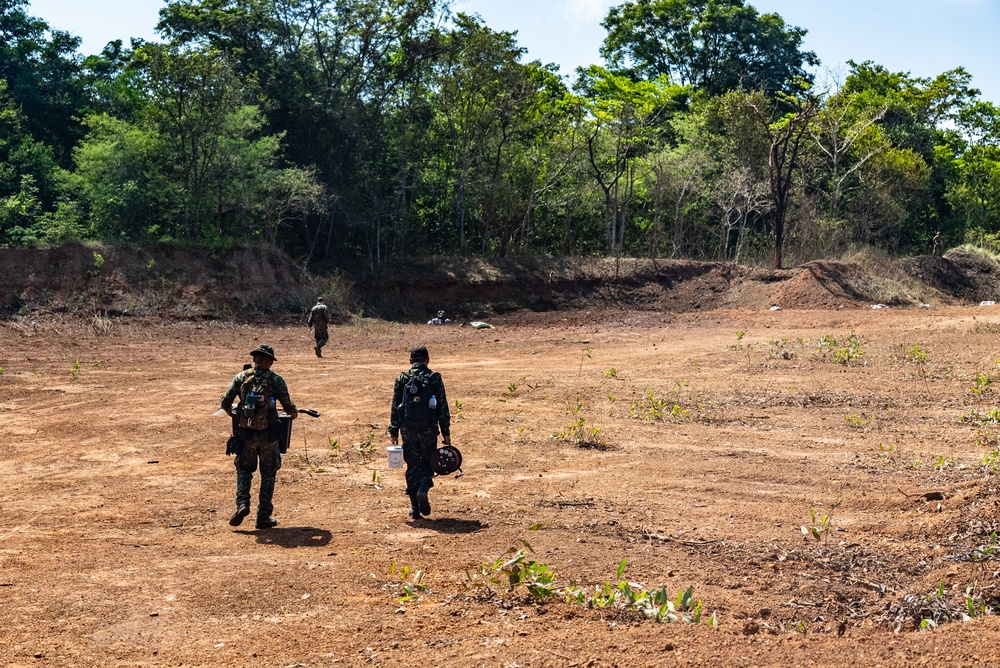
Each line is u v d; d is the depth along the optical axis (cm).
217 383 1761
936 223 6094
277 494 870
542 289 4031
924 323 2447
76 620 519
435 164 4591
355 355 2364
